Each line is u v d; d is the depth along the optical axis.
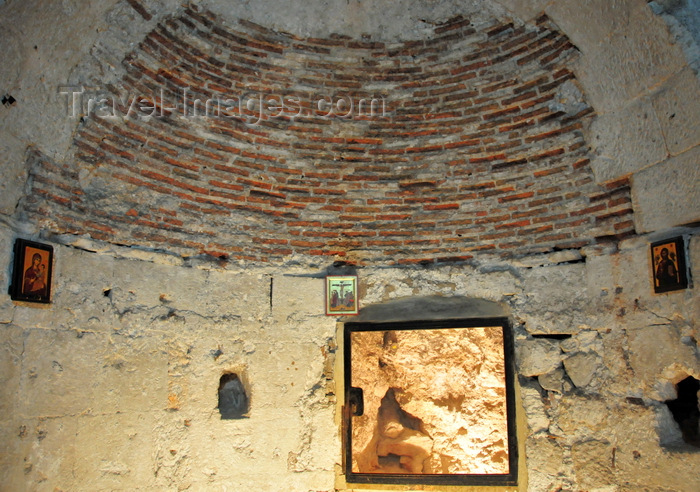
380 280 5.14
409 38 4.91
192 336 4.63
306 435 4.90
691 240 3.84
